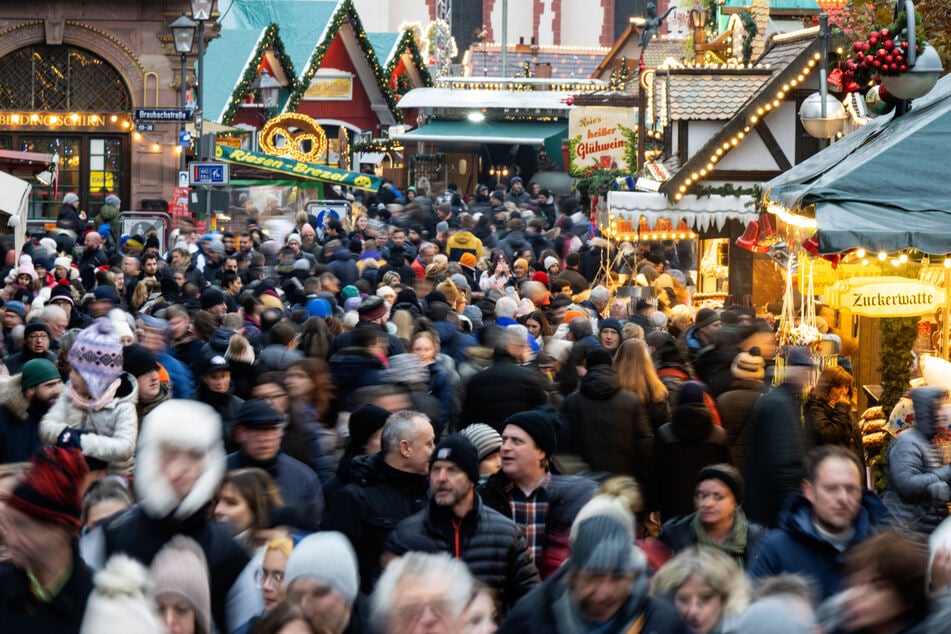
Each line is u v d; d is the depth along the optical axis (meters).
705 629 9.19
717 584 9.23
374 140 85.62
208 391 15.62
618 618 8.43
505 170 79.62
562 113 78.50
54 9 61.81
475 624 8.11
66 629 8.25
